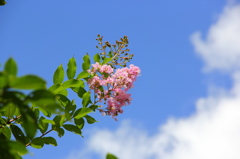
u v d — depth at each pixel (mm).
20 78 1863
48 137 4215
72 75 4906
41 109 4207
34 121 2090
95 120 4652
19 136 4008
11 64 1970
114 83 4953
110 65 5660
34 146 4184
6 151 2162
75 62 4930
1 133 3941
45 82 1896
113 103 4914
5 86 1883
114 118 4973
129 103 5016
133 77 5094
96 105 4727
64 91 4645
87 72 4941
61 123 4344
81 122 4508
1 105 2062
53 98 2004
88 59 5191
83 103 4699
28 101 1993
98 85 4887
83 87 4965
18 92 1948
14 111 3895
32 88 1917
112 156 2100
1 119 3920
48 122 4277
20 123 4023
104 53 5816
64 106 4418
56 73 4652
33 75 1862
